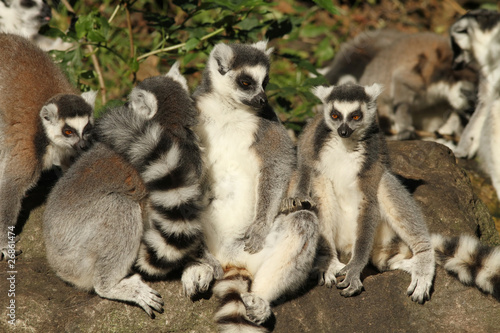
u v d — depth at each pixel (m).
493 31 11.80
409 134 12.73
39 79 8.25
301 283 6.84
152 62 13.12
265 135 7.20
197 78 13.14
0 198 7.43
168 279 6.71
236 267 7.09
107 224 6.38
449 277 6.91
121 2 10.44
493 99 11.62
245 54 7.39
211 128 7.12
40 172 7.89
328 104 7.67
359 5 17.47
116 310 6.42
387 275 6.98
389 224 7.44
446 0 17.75
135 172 6.58
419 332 6.66
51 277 7.01
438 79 12.82
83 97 8.45
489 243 9.11
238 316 6.49
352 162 7.36
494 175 11.09
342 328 6.67
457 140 13.17
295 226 6.73
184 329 6.52
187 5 10.02
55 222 6.57
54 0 13.07
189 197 6.25
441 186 8.94
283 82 13.77
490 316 6.64
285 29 10.60
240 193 7.16
